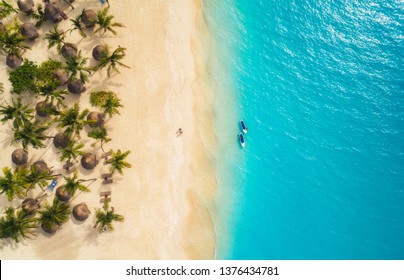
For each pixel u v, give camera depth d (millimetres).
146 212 30719
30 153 30016
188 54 31875
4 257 29844
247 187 31781
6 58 30000
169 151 31172
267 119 32406
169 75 31516
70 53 29281
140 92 31109
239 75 32594
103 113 29969
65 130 29062
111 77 30797
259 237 31344
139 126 30984
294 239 31312
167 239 30781
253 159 32000
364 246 31203
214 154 31656
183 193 31125
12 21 30422
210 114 31844
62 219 28453
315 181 32031
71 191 28156
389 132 32562
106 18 29109
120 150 30422
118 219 29000
